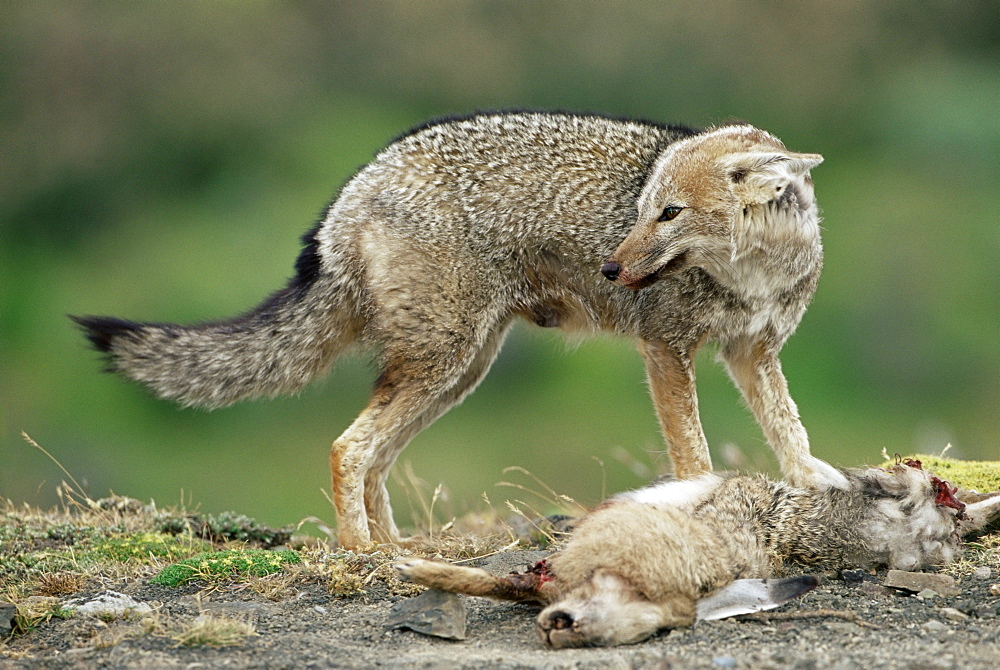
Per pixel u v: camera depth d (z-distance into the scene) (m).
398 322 10.46
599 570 7.37
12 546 10.01
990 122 34.31
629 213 10.48
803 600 8.05
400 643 7.45
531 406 25.80
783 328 10.46
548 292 10.85
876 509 8.70
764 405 10.52
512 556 9.25
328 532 11.09
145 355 10.88
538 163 10.57
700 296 10.30
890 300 27.77
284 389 11.16
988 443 23.66
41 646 7.61
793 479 9.70
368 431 10.35
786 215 9.98
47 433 24.53
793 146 33.91
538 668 6.66
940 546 8.69
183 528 10.74
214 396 11.02
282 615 8.10
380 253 10.52
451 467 22.81
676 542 7.54
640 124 10.90
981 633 7.28
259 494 22.47
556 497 11.44
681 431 10.49
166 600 8.46
